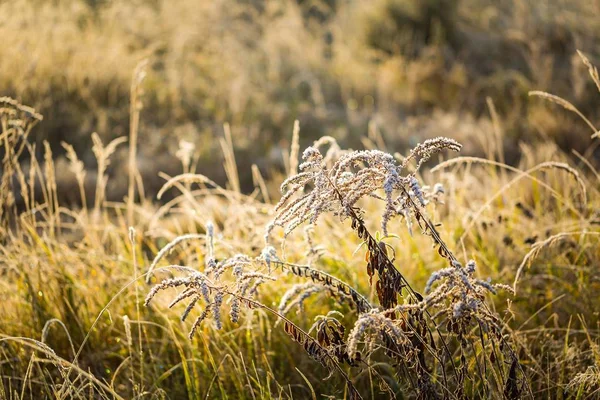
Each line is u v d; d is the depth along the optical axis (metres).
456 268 1.85
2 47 8.14
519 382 2.13
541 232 3.53
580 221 3.42
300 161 7.72
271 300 3.00
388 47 11.84
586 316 2.89
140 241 3.83
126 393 2.69
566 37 10.86
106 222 3.92
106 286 3.32
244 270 2.31
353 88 10.28
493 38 11.41
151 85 9.19
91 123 8.06
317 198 1.85
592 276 3.11
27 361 2.84
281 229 3.48
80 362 2.85
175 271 3.27
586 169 6.07
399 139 8.38
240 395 2.53
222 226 4.25
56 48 8.90
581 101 8.66
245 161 7.56
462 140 8.15
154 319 2.99
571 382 2.26
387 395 2.62
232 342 2.74
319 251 2.79
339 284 2.25
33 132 7.59
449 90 10.02
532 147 7.65
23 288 3.21
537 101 9.07
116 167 7.20
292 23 12.61
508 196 4.28
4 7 9.13
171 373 2.77
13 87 7.60
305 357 2.76
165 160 7.30
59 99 8.21
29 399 2.69
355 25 12.54
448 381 2.33
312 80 10.34
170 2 12.23
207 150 7.56
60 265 3.24
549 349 2.67
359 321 1.80
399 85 10.32
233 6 13.11
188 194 3.67
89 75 8.79
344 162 1.84
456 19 11.96
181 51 10.57
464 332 2.06
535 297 3.02
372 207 4.32
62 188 6.46
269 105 9.27
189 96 9.19
